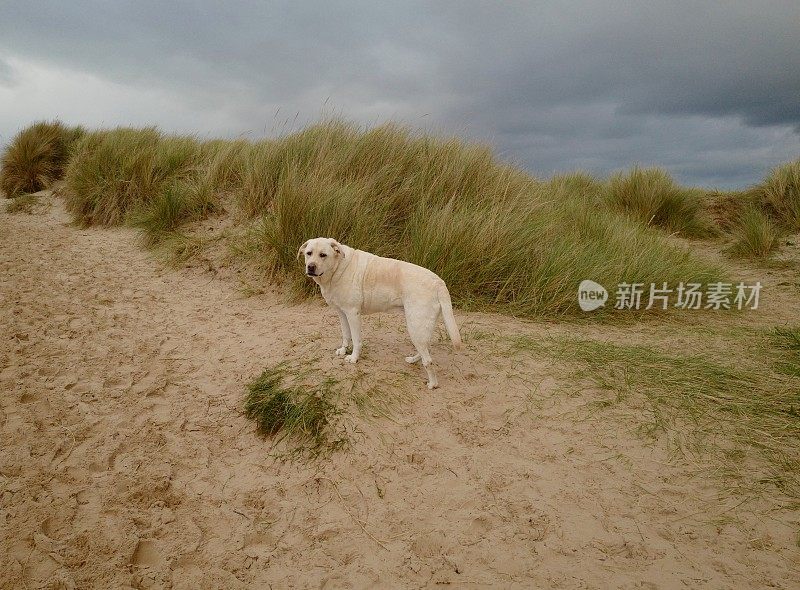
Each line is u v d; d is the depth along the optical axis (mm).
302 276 5871
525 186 7816
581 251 6199
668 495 2715
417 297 3561
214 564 2363
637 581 2182
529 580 2213
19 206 10938
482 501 2695
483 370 4039
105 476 2930
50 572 2293
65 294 5902
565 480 2848
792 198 9969
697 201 10812
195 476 2957
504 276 5789
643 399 3619
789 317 5895
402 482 2861
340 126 8094
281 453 3137
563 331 5012
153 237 7836
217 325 5160
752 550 2330
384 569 2314
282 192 6309
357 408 3455
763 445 3064
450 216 6023
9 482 2836
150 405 3633
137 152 9836
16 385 3818
